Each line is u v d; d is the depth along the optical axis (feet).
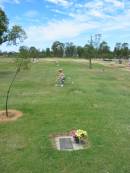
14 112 46.03
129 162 26.73
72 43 446.19
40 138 33.19
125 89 77.71
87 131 35.83
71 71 145.79
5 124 39.04
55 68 170.91
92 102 55.16
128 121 40.83
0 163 26.63
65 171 25.05
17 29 139.74
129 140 32.60
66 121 40.52
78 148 30.22
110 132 35.47
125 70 169.37
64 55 447.01
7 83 89.86
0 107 50.01
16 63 50.19
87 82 92.53
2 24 135.03
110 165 26.11
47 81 94.84
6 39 139.33
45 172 24.90
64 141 32.37
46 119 41.60
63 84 84.74
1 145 31.17
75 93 67.00
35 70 152.15
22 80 99.25
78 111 46.96
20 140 32.63
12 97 61.46
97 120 41.14
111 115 44.37
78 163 26.53
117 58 376.68
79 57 412.77
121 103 54.65
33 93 67.51
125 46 379.55
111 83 92.32
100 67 194.18
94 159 27.37
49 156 28.09
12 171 25.09
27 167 25.82
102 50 322.55
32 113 45.50
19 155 28.40
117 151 29.30
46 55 441.68
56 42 447.42
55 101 56.03
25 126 38.04
